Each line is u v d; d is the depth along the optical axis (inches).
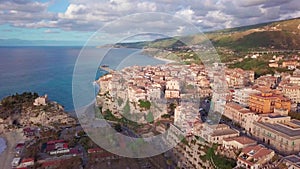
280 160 1353.3
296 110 2325.3
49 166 1611.7
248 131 1918.1
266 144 1697.8
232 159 1451.8
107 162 1588.3
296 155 1422.2
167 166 1541.6
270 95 2273.6
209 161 1473.9
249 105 2319.1
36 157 1744.6
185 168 1507.1
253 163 1336.1
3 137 2274.9
